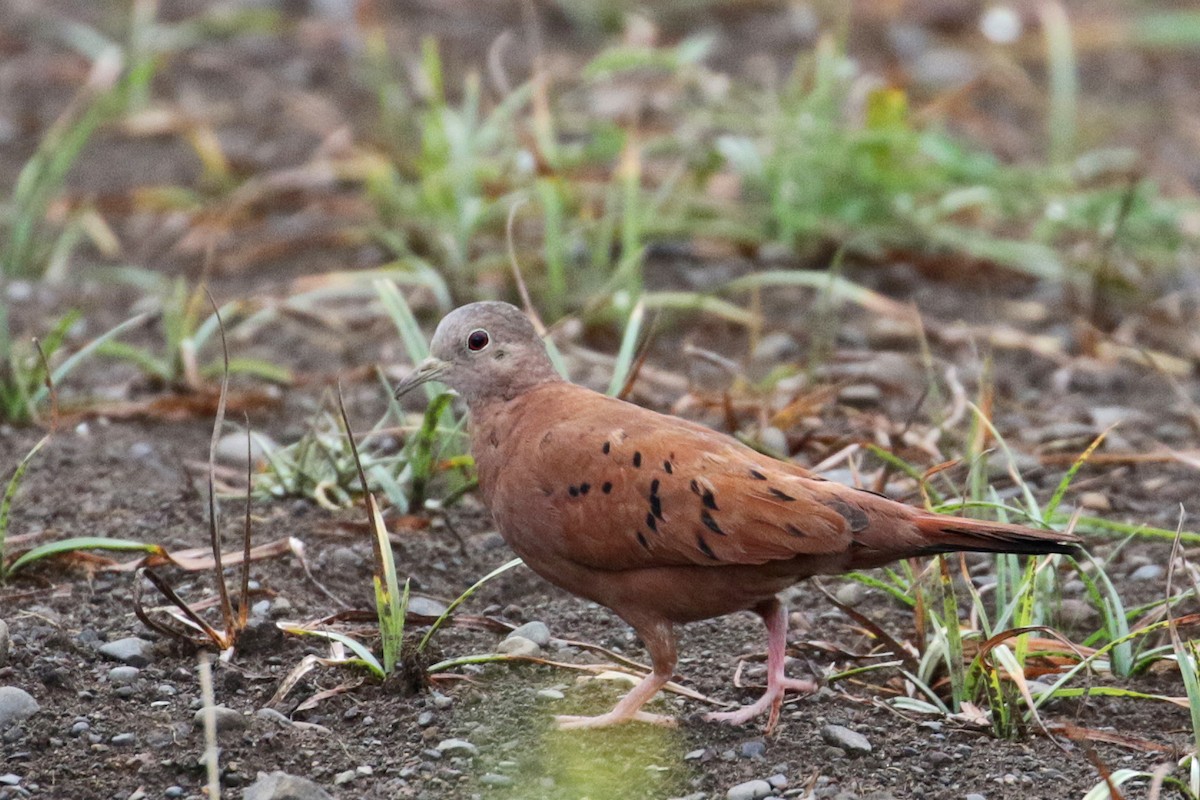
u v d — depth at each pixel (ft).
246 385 43.55
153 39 68.28
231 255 52.75
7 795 24.25
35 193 51.37
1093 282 48.85
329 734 26.48
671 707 28.27
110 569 32.09
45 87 67.97
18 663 27.91
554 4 76.28
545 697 28.12
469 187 48.96
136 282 49.90
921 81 67.82
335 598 31.53
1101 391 44.27
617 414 27.09
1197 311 49.11
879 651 30.09
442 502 35.19
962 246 51.42
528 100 61.57
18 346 40.55
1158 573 33.14
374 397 42.60
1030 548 24.59
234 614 30.55
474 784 25.21
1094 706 28.25
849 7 76.18
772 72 68.03
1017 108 67.82
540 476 26.78
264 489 36.14
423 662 28.14
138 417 40.98
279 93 66.95
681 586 26.00
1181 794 25.11
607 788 25.18
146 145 63.10
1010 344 46.44
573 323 45.06
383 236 50.57
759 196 53.11
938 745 26.66
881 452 33.14
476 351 28.76
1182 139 64.44
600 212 52.24
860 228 51.49
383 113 61.26
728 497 25.38
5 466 37.35
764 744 26.66
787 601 32.42
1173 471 38.65
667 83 60.95
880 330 46.68
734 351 45.73
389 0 77.20
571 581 27.14
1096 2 80.84
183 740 25.75
